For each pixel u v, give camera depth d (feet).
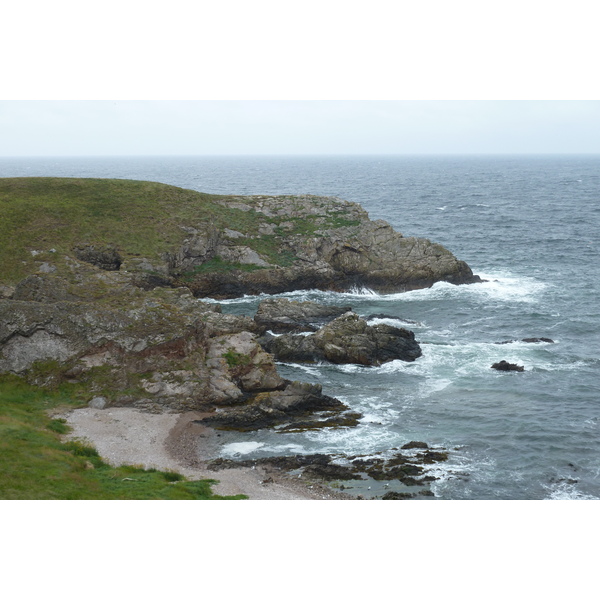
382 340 179.42
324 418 139.74
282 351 176.76
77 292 184.96
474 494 106.93
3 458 100.27
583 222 460.14
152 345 147.43
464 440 129.80
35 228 242.58
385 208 553.23
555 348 188.75
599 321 217.77
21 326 146.82
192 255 261.65
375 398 151.53
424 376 165.78
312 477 112.06
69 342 147.84
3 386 139.85
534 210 536.83
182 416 136.77
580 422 138.82
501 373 167.94
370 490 107.24
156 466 114.01
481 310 231.91
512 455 123.24
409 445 126.41
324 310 212.64
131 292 196.44
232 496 99.04
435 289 262.47
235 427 133.69
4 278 209.46
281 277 262.88
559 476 115.03
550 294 253.85
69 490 91.71
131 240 252.01
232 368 151.94
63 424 127.34
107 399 139.64
